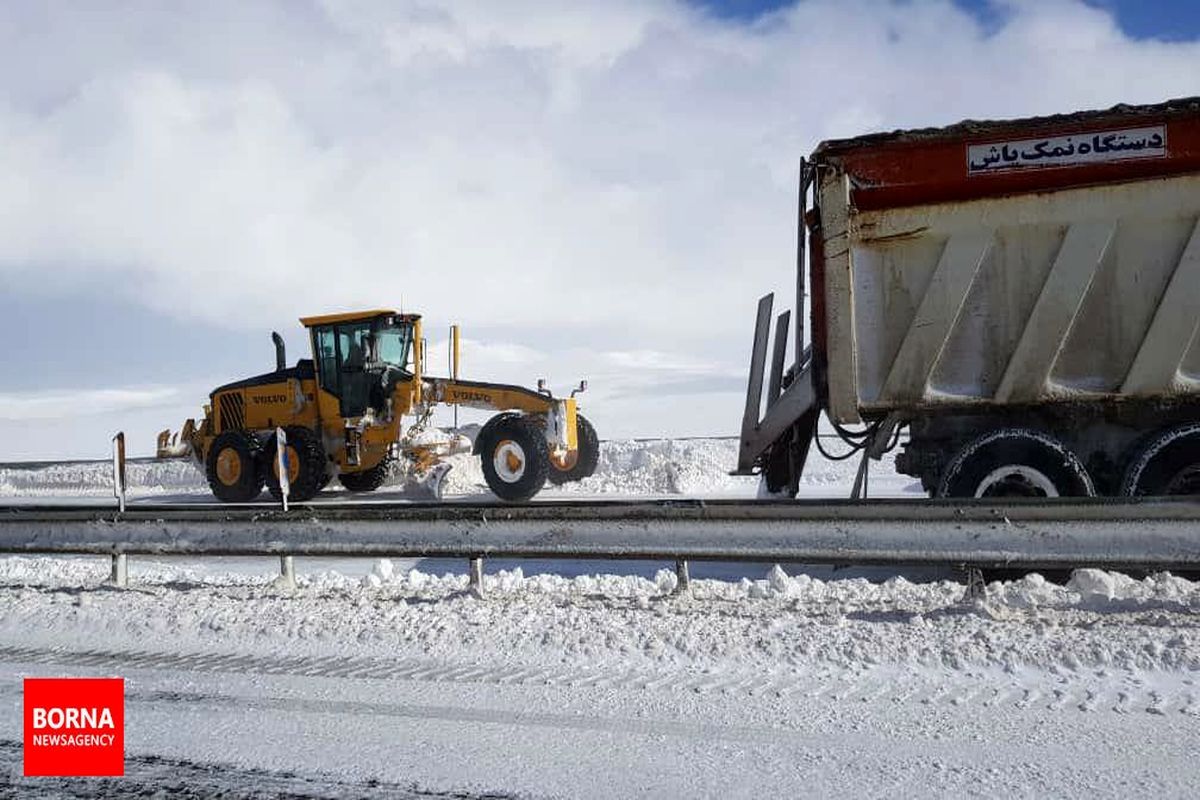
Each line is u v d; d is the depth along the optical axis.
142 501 21.05
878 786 4.16
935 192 8.56
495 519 7.64
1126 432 8.63
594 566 10.09
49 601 8.04
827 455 9.41
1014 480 8.36
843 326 8.77
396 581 8.80
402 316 17.02
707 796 4.12
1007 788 4.10
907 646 5.78
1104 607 6.67
